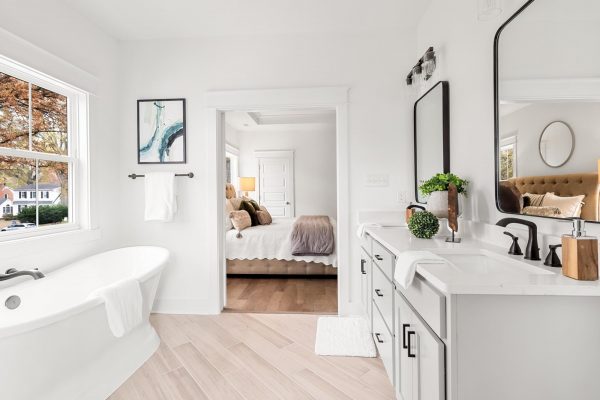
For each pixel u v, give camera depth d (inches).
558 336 34.8
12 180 77.8
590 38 36.6
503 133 54.4
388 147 104.4
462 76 71.0
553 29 42.3
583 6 37.4
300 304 117.6
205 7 90.8
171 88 108.7
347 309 105.8
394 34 103.9
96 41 99.7
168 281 110.0
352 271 106.0
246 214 164.1
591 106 36.4
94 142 98.7
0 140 74.9
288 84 106.2
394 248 56.8
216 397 65.4
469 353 35.2
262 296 126.7
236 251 148.9
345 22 99.7
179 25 100.5
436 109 83.7
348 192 105.3
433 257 45.1
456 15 73.6
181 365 77.0
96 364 67.7
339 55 105.1
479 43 63.4
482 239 62.6
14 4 73.5
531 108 47.1
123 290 69.0
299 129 248.2
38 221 84.4
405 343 50.5
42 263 81.9
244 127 237.5
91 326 64.6
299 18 97.0
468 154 68.8
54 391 59.0
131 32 104.6
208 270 108.6
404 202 104.0
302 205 252.8
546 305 34.8
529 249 45.0
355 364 77.2
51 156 87.3
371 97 104.5
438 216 69.5
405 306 50.8
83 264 90.0
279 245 147.9
